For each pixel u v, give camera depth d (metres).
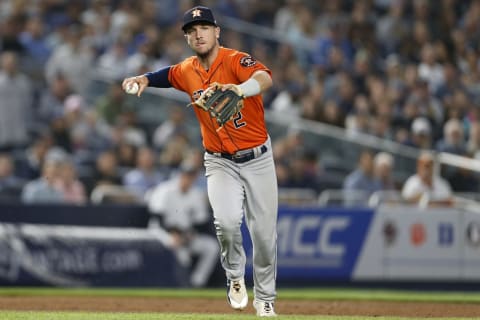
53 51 52.25
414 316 25.27
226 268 21.42
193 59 21.02
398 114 52.75
